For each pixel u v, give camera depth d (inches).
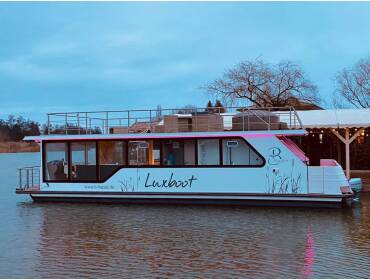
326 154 1346.0
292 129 788.6
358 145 1429.6
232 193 774.5
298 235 554.9
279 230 585.3
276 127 793.6
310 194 738.8
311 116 1096.2
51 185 863.7
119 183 830.5
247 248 497.7
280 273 409.1
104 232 595.8
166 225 631.2
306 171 743.7
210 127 828.0
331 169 734.5
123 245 523.2
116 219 683.4
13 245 535.8
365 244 506.6
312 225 612.7
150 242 535.2
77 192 847.7
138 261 457.1
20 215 736.3
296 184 747.4
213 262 447.2
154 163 821.9
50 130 893.2
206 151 799.1
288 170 752.3
